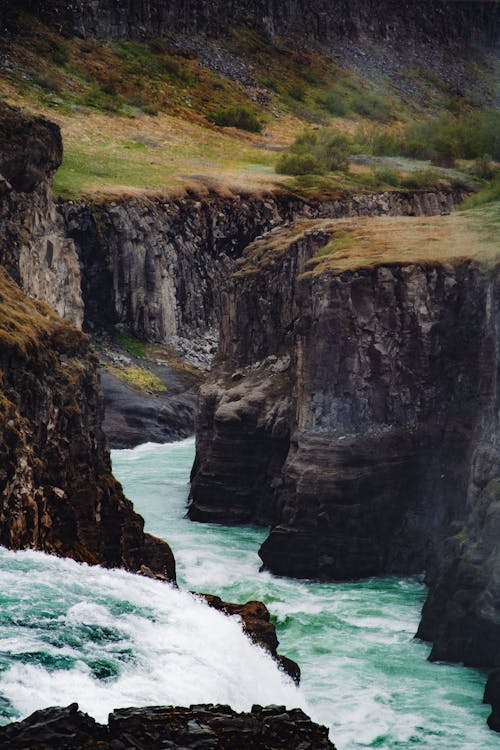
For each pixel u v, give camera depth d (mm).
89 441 45656
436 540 58812
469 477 55156
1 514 37375
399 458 60250
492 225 73562
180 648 31453
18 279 68188
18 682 26641
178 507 72750
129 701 27109
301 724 23391
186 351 118750
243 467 69312
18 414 40000
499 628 45344
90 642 30203
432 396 61406
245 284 74688
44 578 34844
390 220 77625
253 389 70625
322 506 58938
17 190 73625
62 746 21750
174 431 96875
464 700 42875
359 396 61188
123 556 44562
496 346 55500
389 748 39094
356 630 50875
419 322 61656
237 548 63250
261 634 36969
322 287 61750
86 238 116188
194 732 22547
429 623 49000
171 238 125875
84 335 48656
